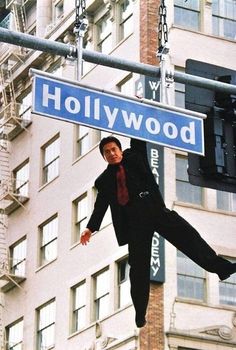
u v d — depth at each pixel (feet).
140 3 189.78
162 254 166.81
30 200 215.92
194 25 189.26
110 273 178.09
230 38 191.52
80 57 40.98
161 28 43.04
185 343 163.02
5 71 229.86
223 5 193.77
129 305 169.27
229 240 175.11
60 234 200.64
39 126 219.61
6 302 215.31
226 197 179.63
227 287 171.53
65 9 224.33
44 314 200.03
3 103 231.91
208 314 167.12
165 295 165.17
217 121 43.80
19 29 245.45
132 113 38.63
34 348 199.21
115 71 193.77
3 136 229.45
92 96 38.22
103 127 37.96
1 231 223.51
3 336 212.23
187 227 35.40
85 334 180.96
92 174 193.57
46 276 201.87
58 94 37.65
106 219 185.06
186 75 42.98
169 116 39.32
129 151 37.01
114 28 197.98
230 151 43.75
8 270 215.31
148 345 160.86
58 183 206.28
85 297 185.47
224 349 165.27
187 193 175.52
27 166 221.46
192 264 169.89
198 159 43.55
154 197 35.60
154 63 182.39
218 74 45.68
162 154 174.60
